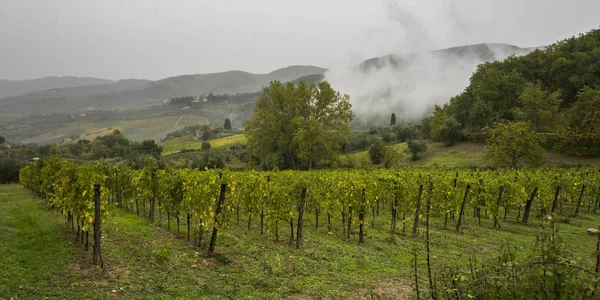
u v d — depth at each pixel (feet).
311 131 148.46
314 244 38.06
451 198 51.57
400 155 160.15
